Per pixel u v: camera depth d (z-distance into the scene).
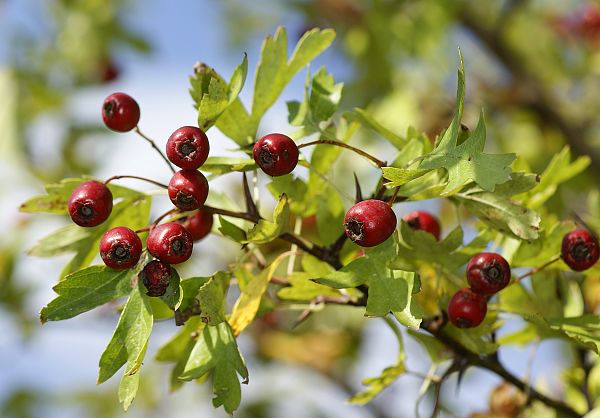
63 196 0.35
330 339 0.65
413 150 0.33
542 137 0.63
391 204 0.32
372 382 0.36
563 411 0.37
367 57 0.64
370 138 0.59
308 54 0.35
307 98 0.35
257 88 0.34
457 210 0.34
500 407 0.41
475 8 0.66
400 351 0.36
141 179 0.34
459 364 0.36
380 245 0.32
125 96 0.34
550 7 0.69
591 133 0.63
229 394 0.32
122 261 0.31
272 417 0.67
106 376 0.31
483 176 0.30
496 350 0.35
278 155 0.31
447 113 0.62
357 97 0.63
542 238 0.35
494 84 0.65
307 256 0.35
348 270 0.32
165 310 0.34
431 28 0.63
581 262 0.34
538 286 0.36
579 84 0.66
